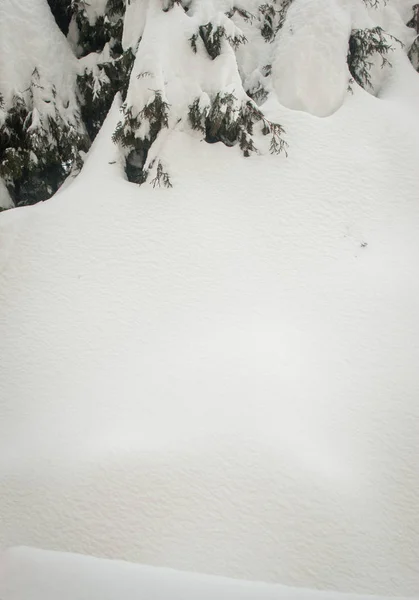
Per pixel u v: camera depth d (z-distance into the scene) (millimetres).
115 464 5730
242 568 5062
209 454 5820
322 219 8484
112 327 7473
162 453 5824
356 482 5820
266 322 7480
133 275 7961
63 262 8062
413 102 9852
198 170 8836
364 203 8633
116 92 10297
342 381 6770
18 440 6312
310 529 5363
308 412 6414
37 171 9711
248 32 10328
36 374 7031
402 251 8156
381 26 10414
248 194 8703
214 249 8195
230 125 8617
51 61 9883
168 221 8406
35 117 9148
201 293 7801
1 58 9258
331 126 9234
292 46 9570
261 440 5961
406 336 7133
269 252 8211
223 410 6328
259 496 5539
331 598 4387
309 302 7680
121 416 6422
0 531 5344
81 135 9969
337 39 9461
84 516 5402
